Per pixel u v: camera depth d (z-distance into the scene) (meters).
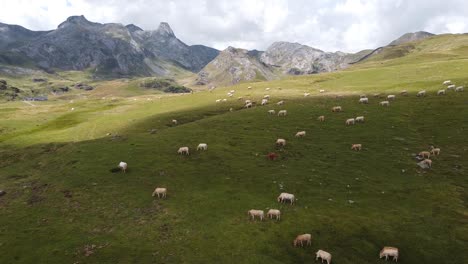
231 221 33.09
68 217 34.56
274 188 40.31
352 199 37.72
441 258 28.83
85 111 101.19
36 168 49.97
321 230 31.81
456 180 41.16
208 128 63.88
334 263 27.75
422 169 44.38
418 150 50.19
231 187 40.62
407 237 31.17
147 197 38.50
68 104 137.00
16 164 53.16
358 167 45.72
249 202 36.91
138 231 31.67
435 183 40.69
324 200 37.44
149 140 57.75
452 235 31.31
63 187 41.69
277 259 27.88
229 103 88.75
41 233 31.53
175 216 34.22
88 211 35.75
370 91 89.56
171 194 39.19
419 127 58.59
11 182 45.03
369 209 35.59
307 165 46.66
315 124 63.81
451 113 62.66
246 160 48.53
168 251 28.48
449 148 49.91
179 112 81.81
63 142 62.50
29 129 81.69
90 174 44.91
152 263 26.91
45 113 109.31
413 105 69.81
